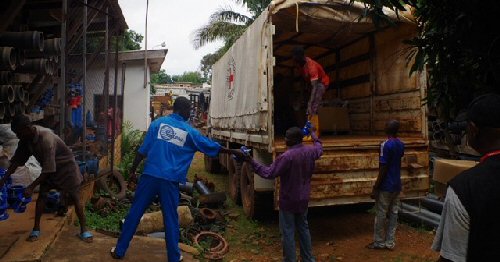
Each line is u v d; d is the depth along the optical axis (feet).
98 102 42.47
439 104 9.52
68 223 16.71
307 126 16.49
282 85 29.86
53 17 28.19
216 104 33.91
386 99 23.27
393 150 16.89
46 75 25.12
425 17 9.16
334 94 30.12
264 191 20.67
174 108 14.15
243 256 17.19
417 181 19.52
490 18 7.47
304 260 15.20
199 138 13.78
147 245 15.88
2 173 16.08
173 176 13.12
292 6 18.19
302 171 14.43
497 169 4.99
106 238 16.08
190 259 15.53
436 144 27.30
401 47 21.52
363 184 18.61
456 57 8.59
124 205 22.43
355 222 22.66
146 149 13.57
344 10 19.19
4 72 19.81
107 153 28.68
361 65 26.05
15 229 14.43
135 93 54.49
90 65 34.86
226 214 23.27
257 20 19.70
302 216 14.98
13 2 17.75
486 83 8.02
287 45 28.76
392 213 17.75
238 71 24.36
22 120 12.77
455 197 5.07
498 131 5.14
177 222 13.41
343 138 22.02
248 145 22.15
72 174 14.51
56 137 14.03
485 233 4.84
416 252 17.44
